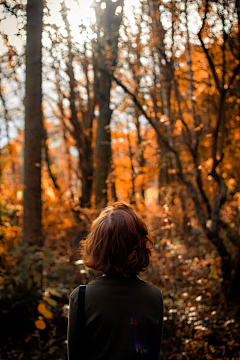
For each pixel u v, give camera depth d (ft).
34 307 10.71
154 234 12.88
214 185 14.76
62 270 11.83
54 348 9.36
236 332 10.77
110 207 4.24
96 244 3.91
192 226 17.02
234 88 13.75
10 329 10.51
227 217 14.58
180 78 14.60
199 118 17.07
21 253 10.86
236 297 12.40
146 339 3.62
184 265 12.79
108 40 13.07
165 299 10.91
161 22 12.90
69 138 25.46
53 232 15.76
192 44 13.79
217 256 13.20
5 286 10.42
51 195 20.20
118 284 3.78
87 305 3.69
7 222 12.29
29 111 12.27
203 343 10.16
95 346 3.60
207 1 11.43
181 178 14.20
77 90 20.65
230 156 17.12
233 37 12.68
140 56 14.99
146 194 21.76
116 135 24.62
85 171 19.45
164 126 15.17
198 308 11.18
